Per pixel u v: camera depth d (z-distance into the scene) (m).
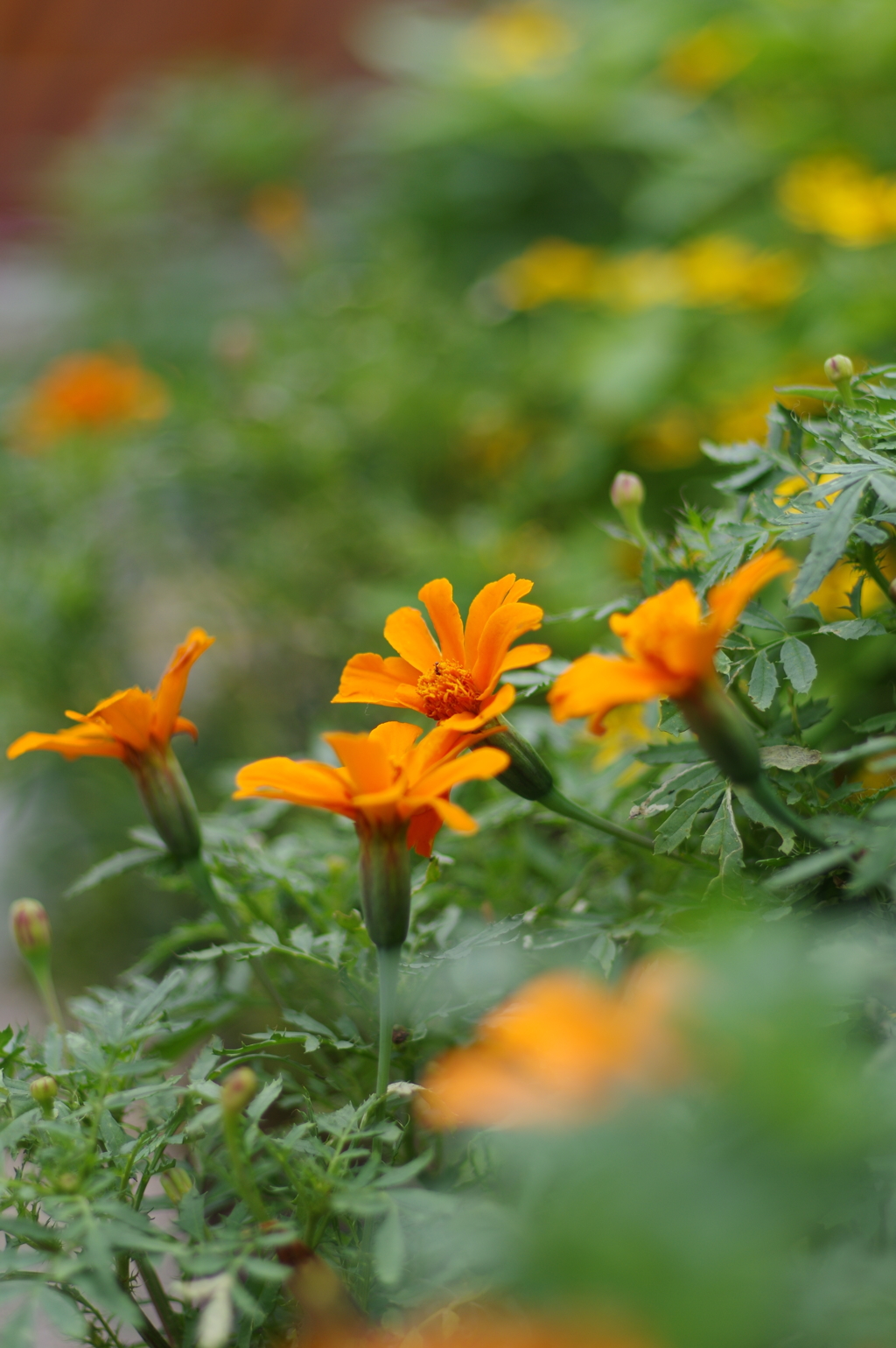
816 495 0.52
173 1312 0.52
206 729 1.09
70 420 1.21
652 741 0.60
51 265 2.47
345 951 0.55
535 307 1.49
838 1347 0.46
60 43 3.02
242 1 2.97
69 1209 0.49
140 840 0.58
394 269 1.55
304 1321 0.51
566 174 1.74
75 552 1.09
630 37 1.68
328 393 1.29
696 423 1.12
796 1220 0.44
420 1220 0.49
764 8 1.50
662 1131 0.45
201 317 1.96
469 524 1.11
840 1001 0.49
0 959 1.07
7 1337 0.48
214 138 2.17
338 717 0.95
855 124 1.41
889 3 1.34
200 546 1.17
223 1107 0.49
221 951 0.54
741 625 0.55
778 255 1.23
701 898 0.54
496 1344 0.46
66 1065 0.54
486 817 0.59
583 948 0.55
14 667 1.03
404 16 2.57
